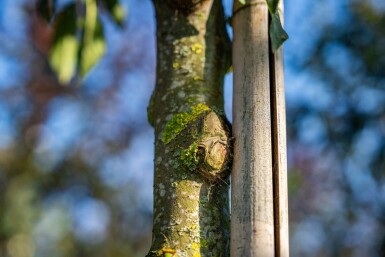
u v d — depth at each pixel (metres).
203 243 1.78
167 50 2.08
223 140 1.83
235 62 1.94
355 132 4.80
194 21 2.08
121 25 2.62
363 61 4.80
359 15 4.90
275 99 1.87
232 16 2.02
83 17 2.51
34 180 9.42
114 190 10.25
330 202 6.75
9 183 9.13
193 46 2.05
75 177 9.91
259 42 1.92
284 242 1.74
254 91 1.86
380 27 4.85
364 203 5.60
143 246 10.34
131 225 10.37
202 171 1.82
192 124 1.87
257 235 1.72
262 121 1.82
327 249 6.95
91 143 10.05
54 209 9.57
